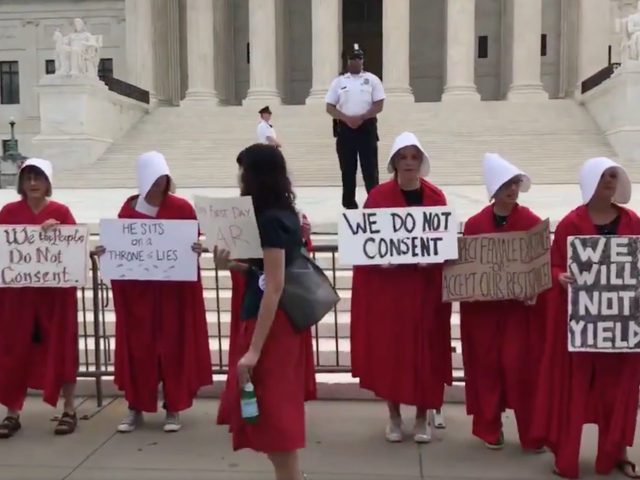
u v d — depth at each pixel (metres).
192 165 26.95
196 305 6.17
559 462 5.17
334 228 11.13
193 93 37.34
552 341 5.23
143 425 6.34
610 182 5.12
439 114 31.81
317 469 5.34
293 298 4.23
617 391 5.14
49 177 6.18
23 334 6.13
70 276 6.04
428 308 5.69
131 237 5.97
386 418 6.46
